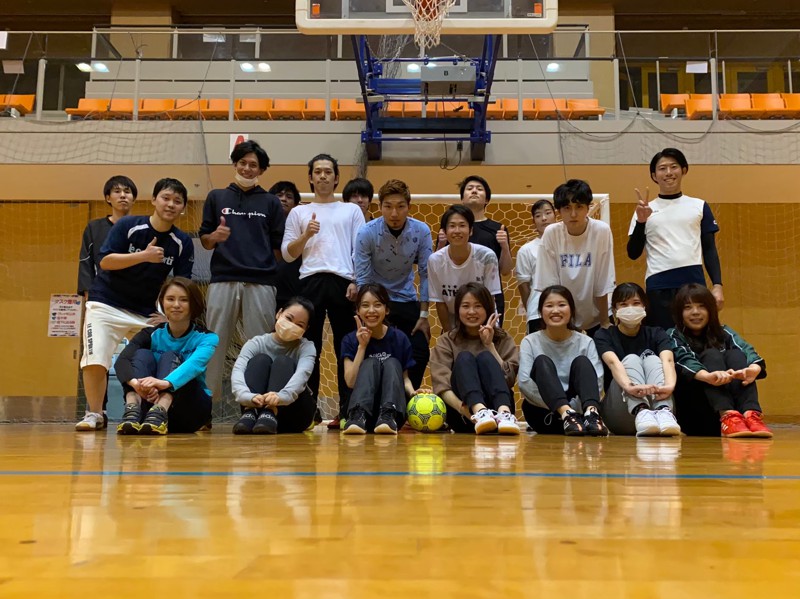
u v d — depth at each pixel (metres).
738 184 7.46
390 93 6.09
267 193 3.58
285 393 2.84
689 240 3.35
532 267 3.86
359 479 1.07
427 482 1.03
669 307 3.32
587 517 0.68
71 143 7.16
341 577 0.42
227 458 1.53
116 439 2.42
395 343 3.18
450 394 2.99
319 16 4.30
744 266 8.72
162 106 7.55
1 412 6.94
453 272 3.43
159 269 3.24
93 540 0.54
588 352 2.98
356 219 3.71
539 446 2.04
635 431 2.87
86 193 7.94
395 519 0.66
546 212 4.07
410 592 0.38
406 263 3.47
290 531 0.59
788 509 0.74
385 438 2.48
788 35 7.48
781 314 8.62
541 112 7.32
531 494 0.87
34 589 0.38
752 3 11.23
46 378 8.48
